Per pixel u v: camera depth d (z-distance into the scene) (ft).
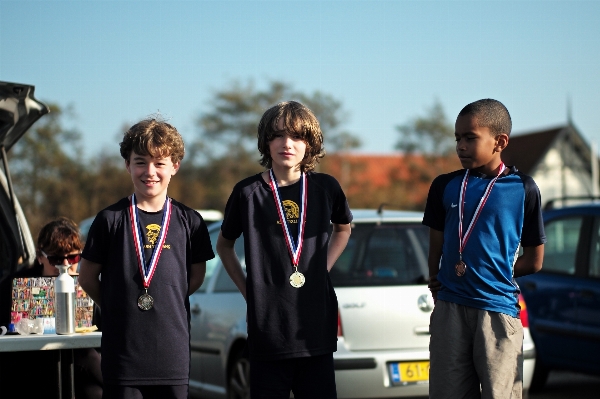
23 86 15.78
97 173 155.63
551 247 27.78
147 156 13.39
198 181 191.01
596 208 26.81
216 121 191.83
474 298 13.65
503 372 13.46
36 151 145.79
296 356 13.21
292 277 13.37
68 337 13.94
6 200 18.02
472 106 14.02
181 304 13.44
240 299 22.58
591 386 29.30
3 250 18.11
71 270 16.76
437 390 13.94
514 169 14.25
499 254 13.71
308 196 13.82
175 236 13.61
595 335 25.20
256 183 13.85
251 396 13.44
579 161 188.24
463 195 13.99
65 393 15.11
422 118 196.24
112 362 13.07
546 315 27.09
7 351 14.26
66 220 17.15
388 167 228.63
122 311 13.12
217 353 23.12
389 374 20.08
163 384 13.07
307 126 13.58
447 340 13.84
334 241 14.48
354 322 20.24
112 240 13.37
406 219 21.94
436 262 14.62
